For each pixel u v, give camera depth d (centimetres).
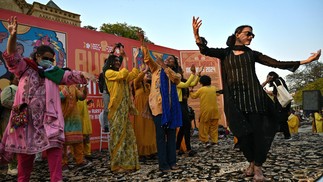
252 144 305
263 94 299
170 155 383
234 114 293
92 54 690
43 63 264
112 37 739
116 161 382
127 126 399
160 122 377
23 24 579
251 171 309
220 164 393
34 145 238
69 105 414
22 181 249
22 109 241
